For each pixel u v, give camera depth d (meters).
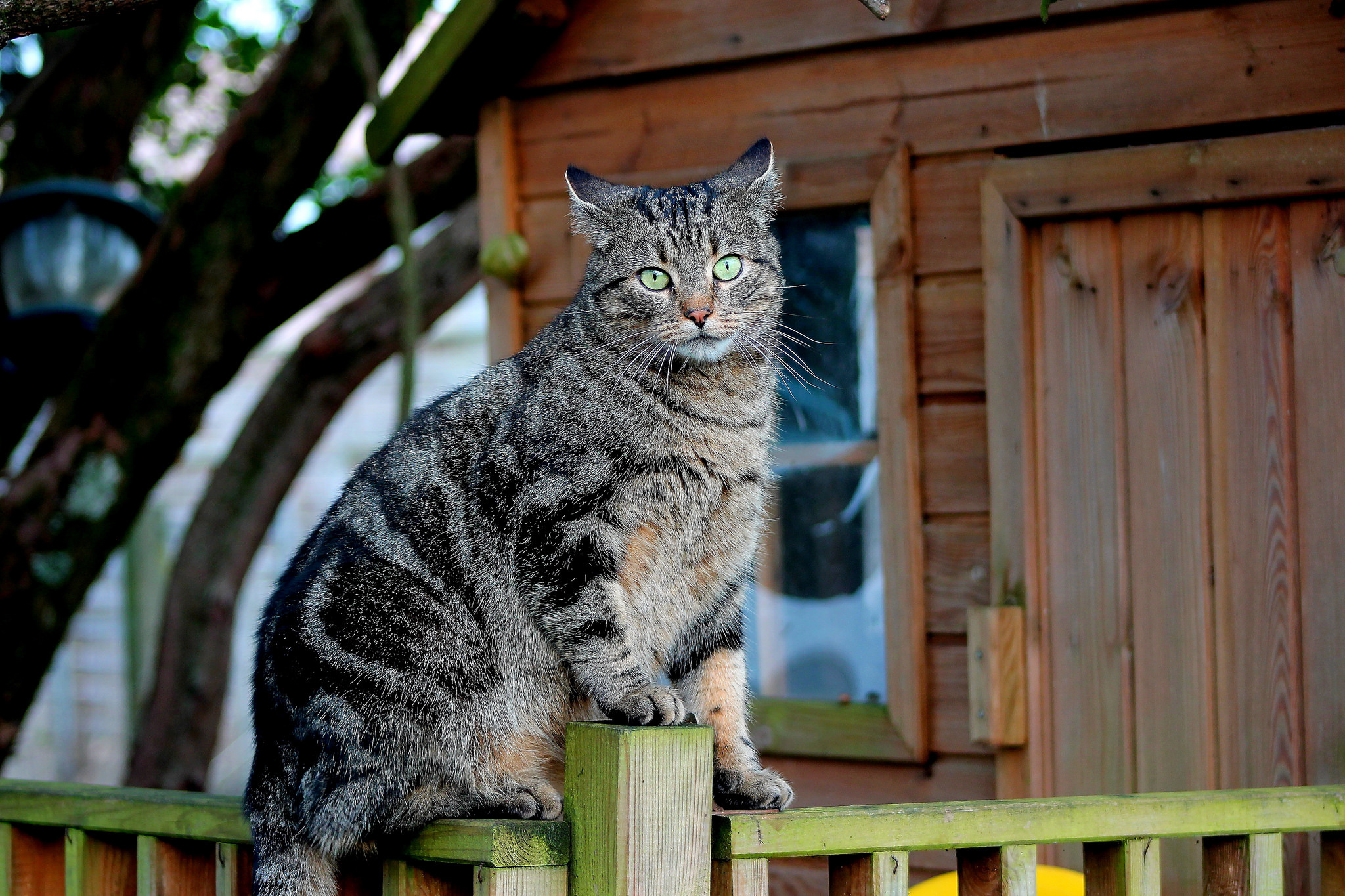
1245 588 3.31
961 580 3.65
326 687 2.53
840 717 3.76
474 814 2.51
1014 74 3.62
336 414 6.52
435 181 5.98
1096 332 3.50
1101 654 3.46
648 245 2.95
